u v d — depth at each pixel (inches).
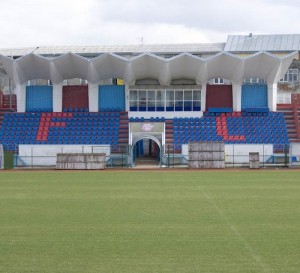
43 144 2534.5
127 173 1979.6
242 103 2869.1
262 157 2405.3
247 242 740.7
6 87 3425.2
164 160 2395.4
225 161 2361.0
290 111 2854.3
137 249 706.2
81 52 3737.7
